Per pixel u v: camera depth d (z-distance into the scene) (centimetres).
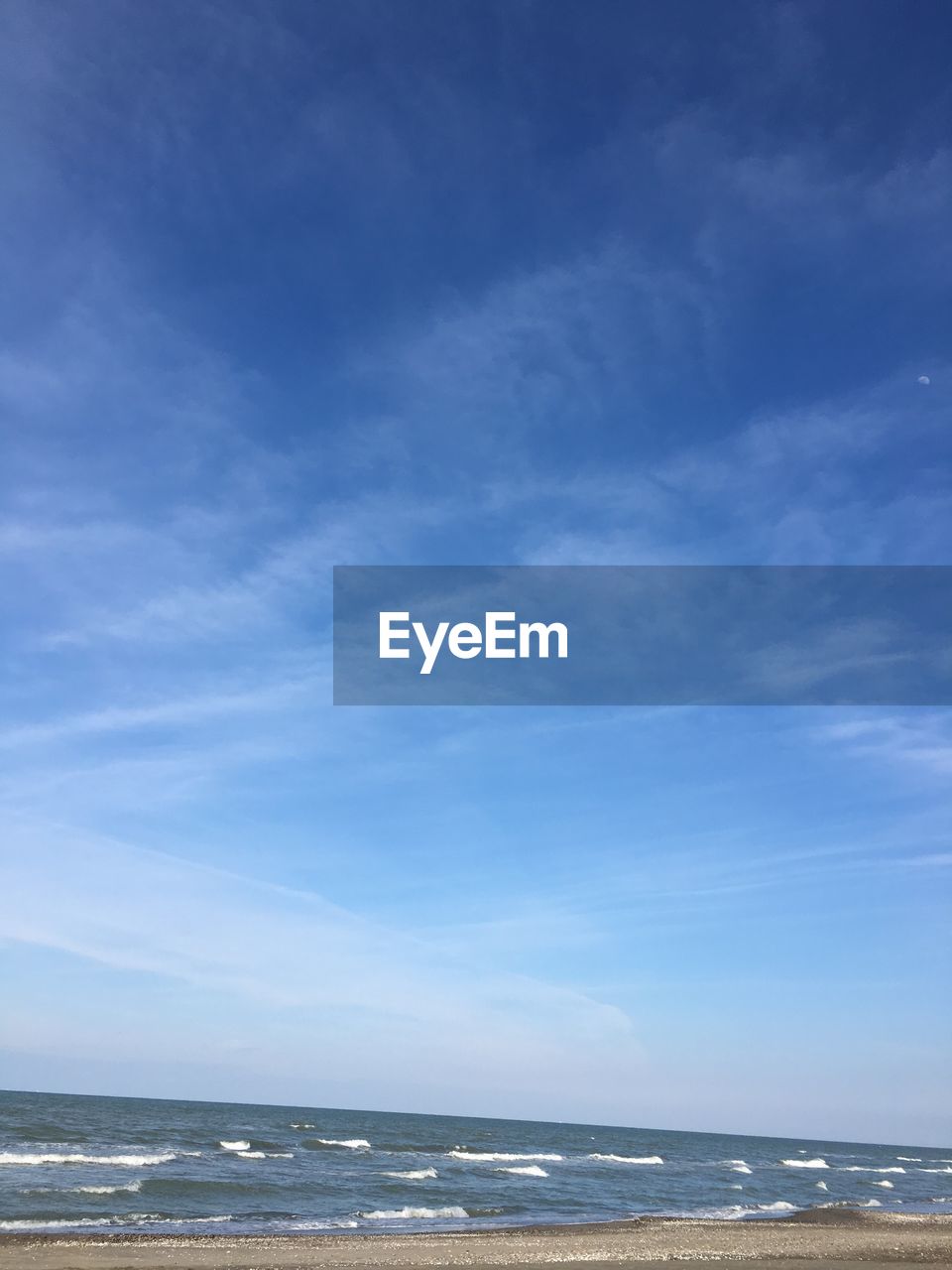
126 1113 11006
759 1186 6019
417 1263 2119
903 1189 6725
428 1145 8444
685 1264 2227
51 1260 1995
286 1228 2880
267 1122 11325
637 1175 6438
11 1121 7250
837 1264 2314
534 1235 2862
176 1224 2828
